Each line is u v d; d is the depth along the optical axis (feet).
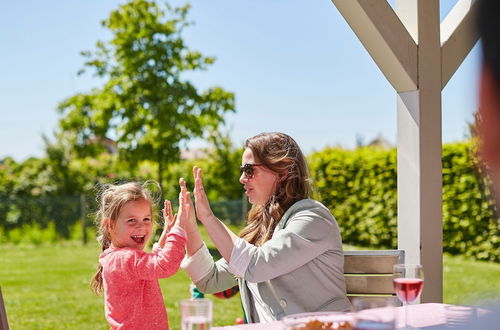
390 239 35.32
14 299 22.89
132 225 7.32
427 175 9.55
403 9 9.61
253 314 8.04
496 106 1.56
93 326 18.34
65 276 28.73
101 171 49.80
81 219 43.70
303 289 7.55
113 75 41.14
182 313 4.48
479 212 30.22
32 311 20.62
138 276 6.69
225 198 47.70
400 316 6.66
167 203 7.84
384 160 35.06
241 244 7.45
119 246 7.37
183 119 38.88
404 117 9.69
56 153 49.65
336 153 37.78
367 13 8.70
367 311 3.92
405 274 6.37
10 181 49.24
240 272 7.39
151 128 39.42
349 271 8.67
